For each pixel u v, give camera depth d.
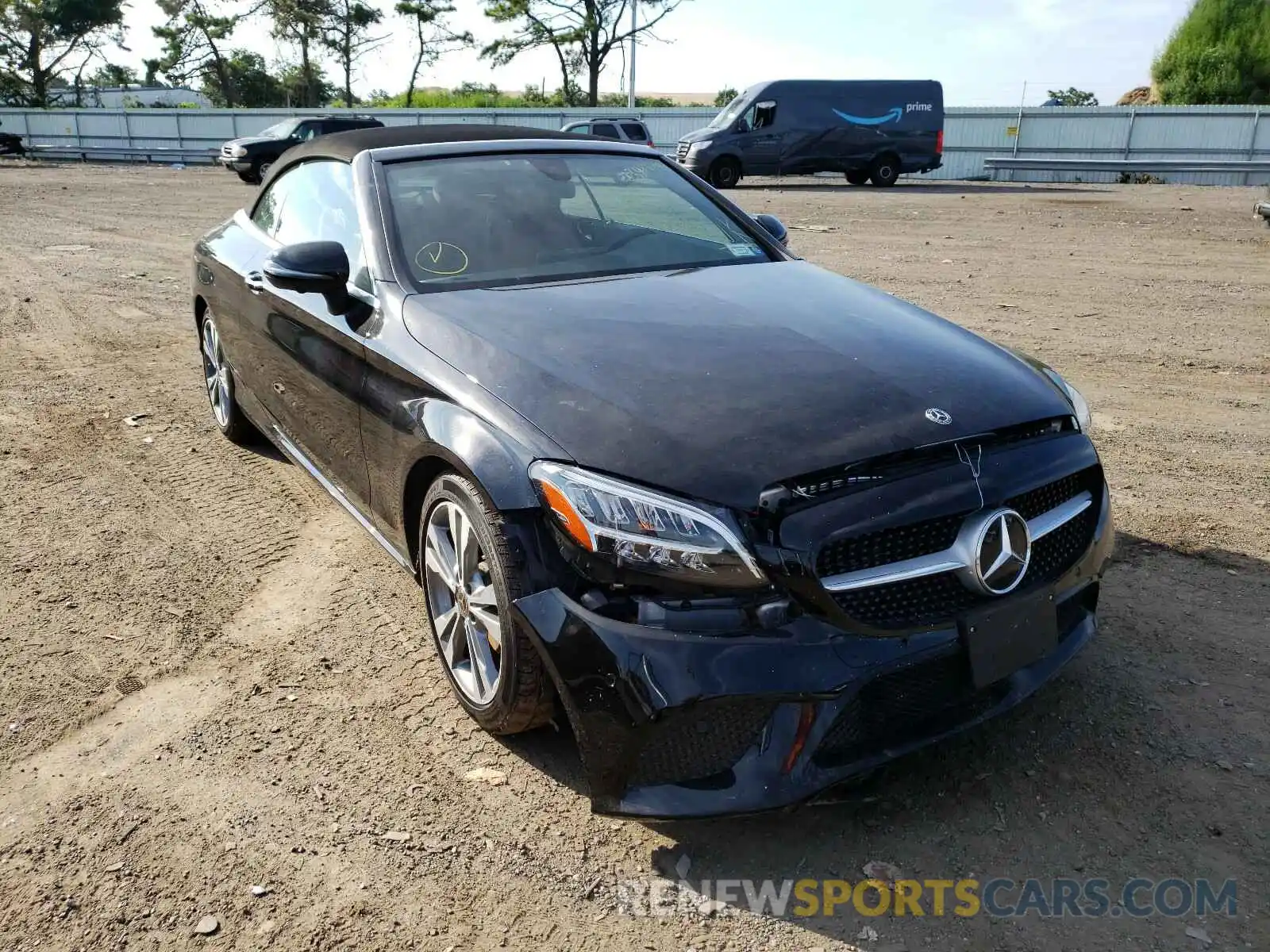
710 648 2.16
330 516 4.42
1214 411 5.52
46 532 4.24
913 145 22.50
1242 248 11.35
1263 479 4.54
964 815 2.50
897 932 2.17
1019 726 2.83
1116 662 3.12
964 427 2.46
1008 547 2.36
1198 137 27.00
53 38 60.25
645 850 2.43
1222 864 2.32
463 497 2.64
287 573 3.88
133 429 5.55
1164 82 36.91
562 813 2.55
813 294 3.31
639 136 27.16
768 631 2.18
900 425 2.42
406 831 2.49
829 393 2.52
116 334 7.71
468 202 3.63
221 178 26.09
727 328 2.90
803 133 22.11
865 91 22.11
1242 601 3.47
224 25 55.75
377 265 3.34
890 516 2.26
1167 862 2.33
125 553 4.05
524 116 32.47
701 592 2.20
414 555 3.18
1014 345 6.95
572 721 2.30
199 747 2.83
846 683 2.19
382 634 3.43
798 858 2.39
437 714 2.97
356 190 3.63
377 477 3.23
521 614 2.38
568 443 2.39
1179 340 7.03
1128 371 6.29
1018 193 20.41
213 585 3.79
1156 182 24.44
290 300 3.78
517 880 2.34
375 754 2.79
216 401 5.38
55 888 2.32
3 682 3.15
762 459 2.27
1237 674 3.04
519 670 2.51
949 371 2.72
